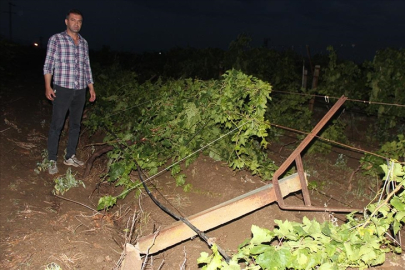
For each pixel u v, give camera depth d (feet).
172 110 18.40
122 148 17.98
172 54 61.26
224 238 13.23
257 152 17.89
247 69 37.93
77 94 17.31
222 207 10.21
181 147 17.38
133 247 9.59
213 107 16.98
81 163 18.75
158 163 17.52
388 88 28.37
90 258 11.50
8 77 49.73
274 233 8.67
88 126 23.44
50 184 16.51
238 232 13.37
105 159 20.10
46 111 30.42
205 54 49.49
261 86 14.80
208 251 12.58
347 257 8.98
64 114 17.20
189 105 17.69
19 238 12.27
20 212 13.83
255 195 10.50
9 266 10.90
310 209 10.83
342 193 17.62
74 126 18.16
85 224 13.65
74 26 16.47
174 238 9.91
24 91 40.70
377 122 29.58
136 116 22.58
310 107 31.22
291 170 19.38
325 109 37.83
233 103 15.60
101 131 24.06
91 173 18.22
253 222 13.55
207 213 10.07
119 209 15.38
